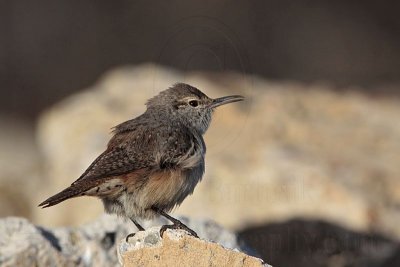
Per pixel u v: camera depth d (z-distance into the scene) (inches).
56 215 663.1
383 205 604.1
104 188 382.3
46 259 413.7
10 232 421.4
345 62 1045.2
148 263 357.1
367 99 836.6
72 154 691.4
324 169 633.6
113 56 1054.4
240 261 356.2
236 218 596.1
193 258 356.2
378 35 1075.3
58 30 1067.3
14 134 970.7
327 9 1093.8
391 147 710.5
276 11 1072.8
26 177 803.4
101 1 1079.6
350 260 569.0
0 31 1060.5
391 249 571.8
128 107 746.2
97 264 424.8
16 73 1042.1
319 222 589.3
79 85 1040.2
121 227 438.6
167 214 403.2
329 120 761.6
